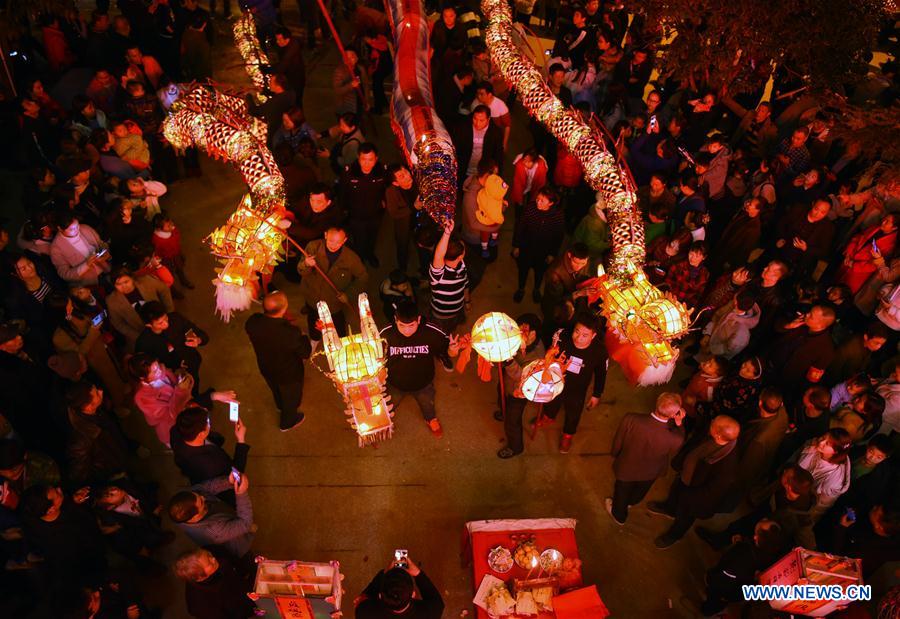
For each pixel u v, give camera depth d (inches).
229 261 242.8
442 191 269.7
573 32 400.8
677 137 345.4
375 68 386.9
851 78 327.9
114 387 255.1
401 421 278.5
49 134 316.8
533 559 212.2
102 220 292.2
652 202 293.3
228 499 217.2
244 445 204.5
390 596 161.0
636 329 229.5
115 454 222.1
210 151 283.7
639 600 236.4
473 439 275.3
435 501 257.1
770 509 237.9
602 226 296.0
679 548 248.8
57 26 366.9
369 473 263.6
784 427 217.6
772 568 194.7
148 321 226.2
